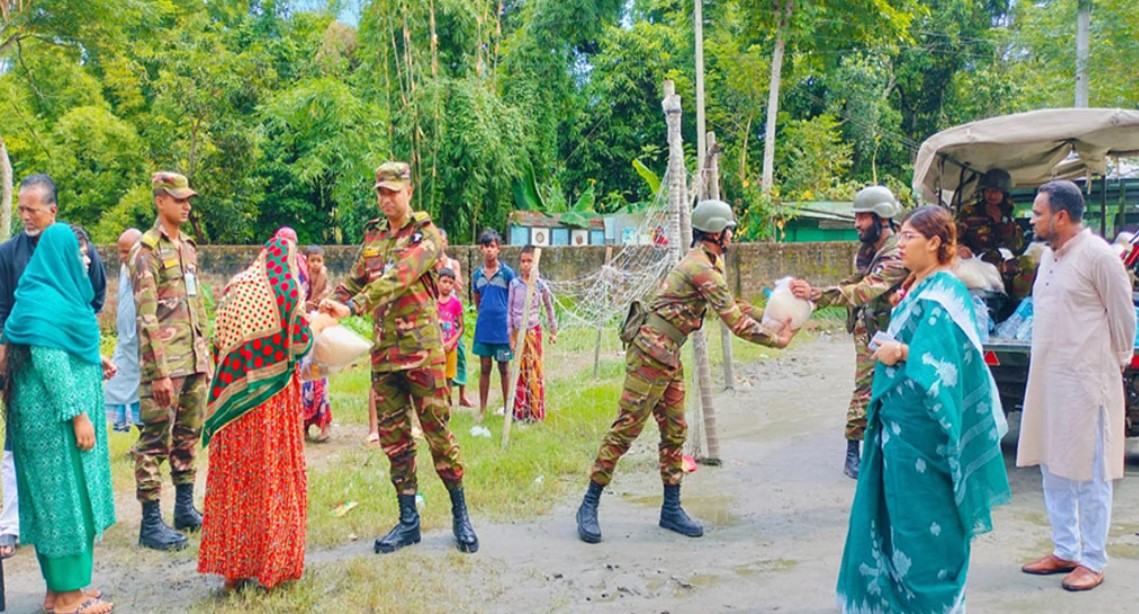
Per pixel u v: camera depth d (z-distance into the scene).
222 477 4.09
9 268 4.35
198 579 4.48
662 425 5.21
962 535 3.50
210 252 14.59
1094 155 7.64
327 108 21.72
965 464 3.56
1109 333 4.24
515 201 21.59
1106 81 20.22
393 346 4.71
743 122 24.77
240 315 4.06
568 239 20.22
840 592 3.79
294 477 4.20
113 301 14.36
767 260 17.06
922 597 3.46
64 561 3.98
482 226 19.98
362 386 10.07
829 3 19.89
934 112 30.44
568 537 5.13
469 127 18.61
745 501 5.86
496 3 25.89
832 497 5.92
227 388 4.06
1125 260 6.91
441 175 18.75
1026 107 27.73
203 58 20.58
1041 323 4.38
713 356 12.16
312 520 5.29
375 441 7.38
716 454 6.76
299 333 4.11
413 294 4.70
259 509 4.08
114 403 6.56
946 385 3.43
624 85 25.59
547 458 6.70
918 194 7.34
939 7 28.95
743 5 20.17
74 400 3.87
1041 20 22.98
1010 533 5.10
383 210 4.73
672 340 4.99
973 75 28.83
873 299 5.95
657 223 11.47
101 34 16.92
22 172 21.06
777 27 19.56
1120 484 6.11
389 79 19.23
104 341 12.94
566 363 11.49
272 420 4.11
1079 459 4.21
